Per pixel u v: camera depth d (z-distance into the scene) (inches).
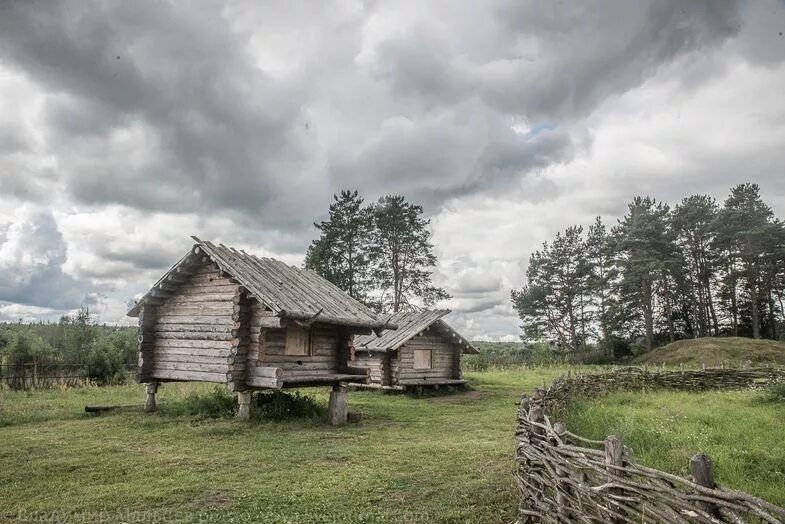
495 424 590.9
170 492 317.7
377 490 324.5
